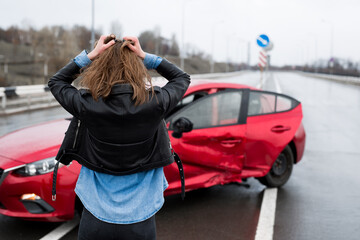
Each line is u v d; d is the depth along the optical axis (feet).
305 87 109.81
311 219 13.05
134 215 5.39
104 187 5.39
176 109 14.74
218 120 13.35
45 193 10.73
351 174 18.99
